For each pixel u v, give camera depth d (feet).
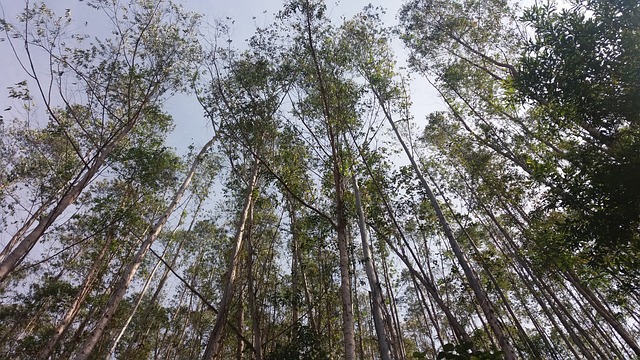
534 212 39.81
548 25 21.29
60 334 42.39
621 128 20.86
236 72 40.09
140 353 56.75
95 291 52.75
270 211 48.03
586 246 22.84
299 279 46.85
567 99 21.31
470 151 52.01
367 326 59.57
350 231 43.91
